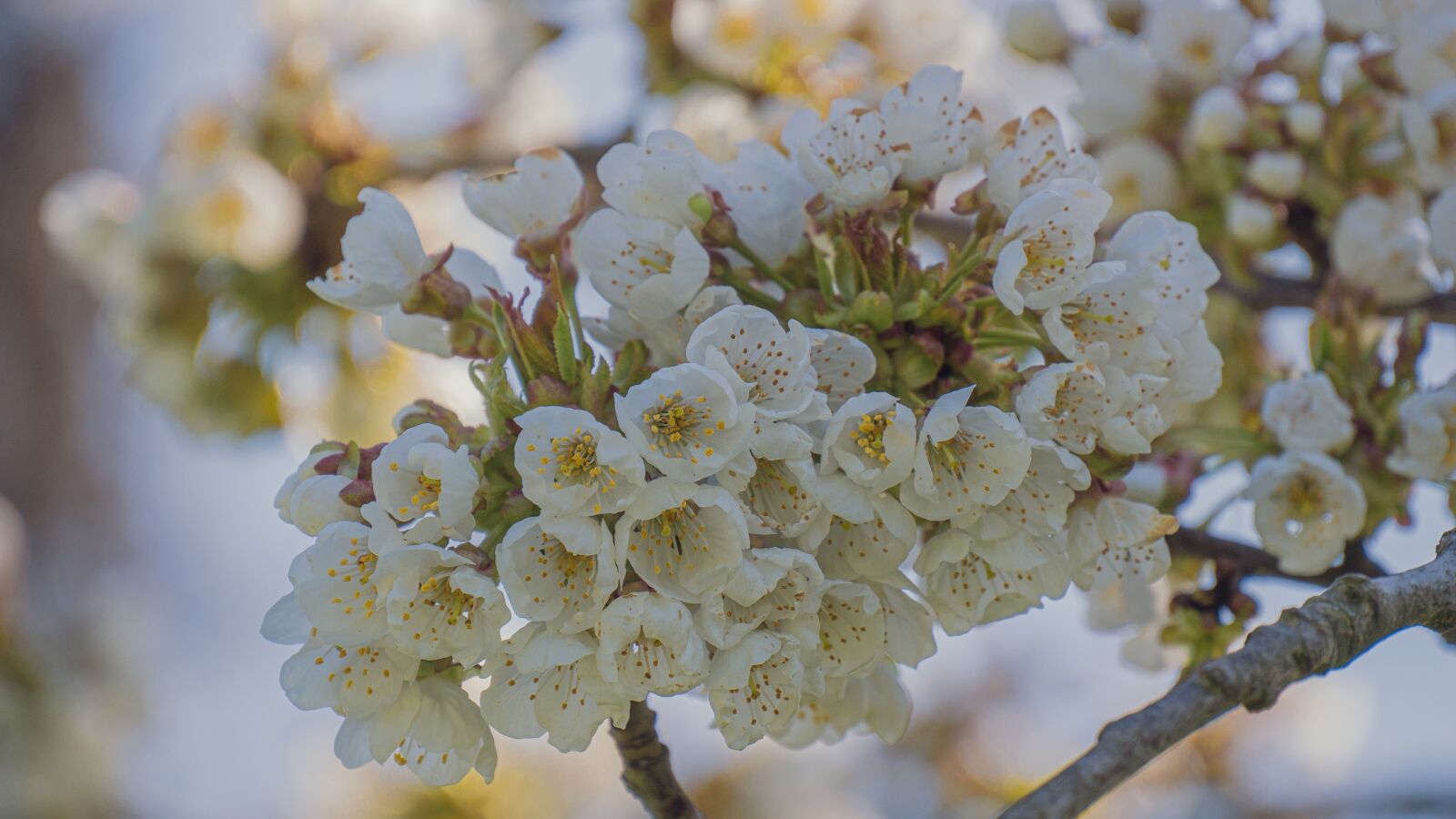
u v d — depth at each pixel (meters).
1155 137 1.25
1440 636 1.01
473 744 1.00
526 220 1.06
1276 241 1.22
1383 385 1.14
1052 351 1.02
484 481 0.99
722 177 1.04
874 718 1.07
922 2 1.54
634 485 0.97
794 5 1.51
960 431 1.00
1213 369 1.04
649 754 1.03
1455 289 1.18
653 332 1.03
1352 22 1.21
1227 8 1.24
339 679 1.00
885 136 1.03
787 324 1.03
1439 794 1.58
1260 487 1.12
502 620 0.98
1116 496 1.03
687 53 1.52
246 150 1.59
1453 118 1.18
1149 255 1.02
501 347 1.01
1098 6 1.29
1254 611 1.14
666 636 0.98
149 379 1.59
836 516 1.01
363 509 0.98
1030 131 1.04
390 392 1.58
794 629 0.99
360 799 1.53
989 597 1.02
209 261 1.56
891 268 1.02
